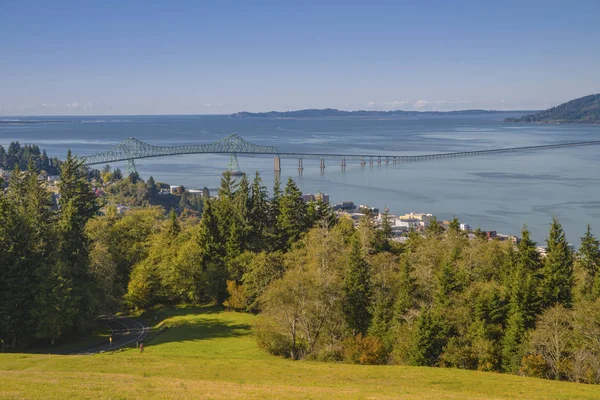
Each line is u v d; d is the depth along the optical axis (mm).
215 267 87250
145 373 45438
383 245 95312
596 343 48531
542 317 51375
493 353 51688
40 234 70625
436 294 59625
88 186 83062
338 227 96625
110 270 83062
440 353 53594
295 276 61125
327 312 60938
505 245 85062
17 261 62750
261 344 60750
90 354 60031
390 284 65000
